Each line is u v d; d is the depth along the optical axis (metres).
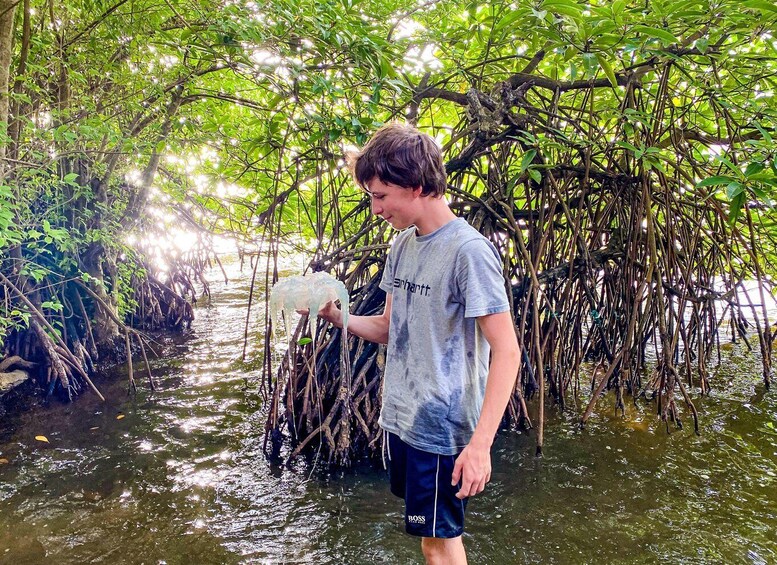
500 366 1.31
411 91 3.15
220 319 6.32
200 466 2.83
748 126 2.85
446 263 1.36
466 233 1.37
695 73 3.21
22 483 2.66
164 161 5.08
